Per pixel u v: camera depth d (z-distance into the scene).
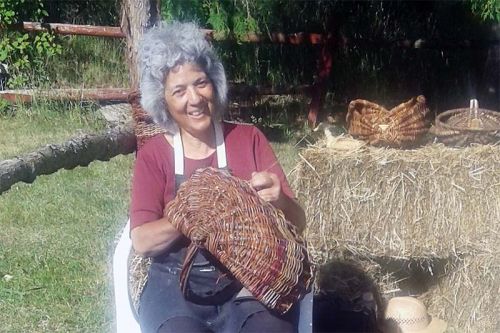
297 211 2.94
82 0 10.13
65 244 5.08
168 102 2.95
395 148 4.20
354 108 4.30
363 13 9.88
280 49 9.55
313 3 9.38
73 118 8.38
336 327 3.84
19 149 7.38
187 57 2.91
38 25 8.87
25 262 4.81
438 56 9.74
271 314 2.83
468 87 9.70
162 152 3.01
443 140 4.50
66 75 9.28
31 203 5.81
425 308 4.20
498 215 4.11
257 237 2.60
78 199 5.94
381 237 4.12
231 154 3.05
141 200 2.95
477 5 7.42
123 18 5.73
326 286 4.14
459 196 4.07
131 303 3.07
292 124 8.84
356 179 4.08
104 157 3.83
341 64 9.67
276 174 3.04
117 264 3.12
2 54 8.87
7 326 4.10
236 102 9.00
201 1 8.33
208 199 2.69
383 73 9.77
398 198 4.07
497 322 4.23
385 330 4.09
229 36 8.66
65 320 4.17
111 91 8.70
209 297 2.89
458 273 4.25
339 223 4.13
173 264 2.95
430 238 4.11
